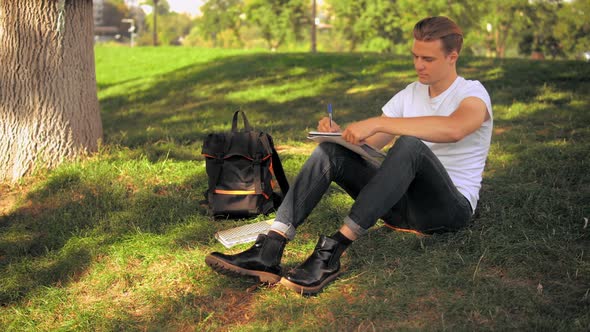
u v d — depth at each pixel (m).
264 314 2.79
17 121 4.85
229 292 3.03
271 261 2.85
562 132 5.91
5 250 3.76
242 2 80.81
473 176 3.11
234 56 15.60
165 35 120.62
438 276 2.96
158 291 3.12
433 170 2.84
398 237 3.46
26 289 3.27
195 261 3.36
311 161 2.87
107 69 17.48
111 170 4.90
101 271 3.41
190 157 5.51
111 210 4.26
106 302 3.08
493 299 2.73
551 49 65.81
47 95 4.89
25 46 4.82
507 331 2.47
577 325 2.44
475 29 63.81
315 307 2.79
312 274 2.82
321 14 79.19
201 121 8.12
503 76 9.96
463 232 3.34
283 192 4.12
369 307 2.72
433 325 2.57
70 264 3.48
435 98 3.02
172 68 16.56
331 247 2.84
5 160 4.86
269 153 4.05
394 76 11.07
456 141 2.82
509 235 3.35
